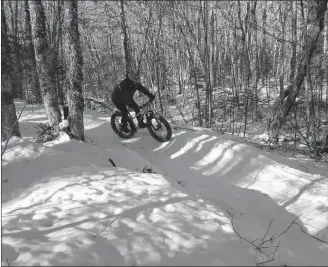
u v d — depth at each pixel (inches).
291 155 273.7
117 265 88.0
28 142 210.1
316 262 109.2
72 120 240.2
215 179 205.9
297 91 308.3
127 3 466.6
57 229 106.8
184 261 91.4
